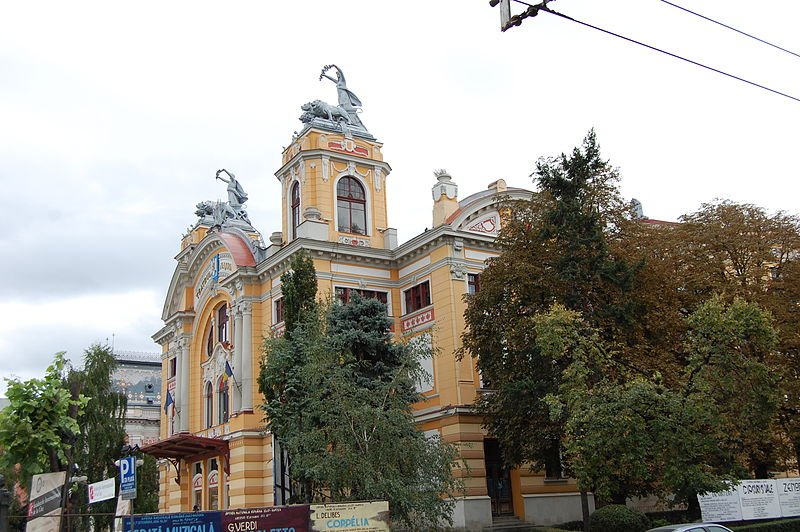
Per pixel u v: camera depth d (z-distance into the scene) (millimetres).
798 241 31453
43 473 16672
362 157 42781
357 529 18656
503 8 13594
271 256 39750
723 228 31891
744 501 26344
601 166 28328
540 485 35375
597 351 22219
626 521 24578
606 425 20234
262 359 30734
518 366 27734
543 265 27969
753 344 22281
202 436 43969
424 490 23281
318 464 22562
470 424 34188
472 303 30062
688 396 20625
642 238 28828
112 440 41281
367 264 39312
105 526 28656
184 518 17234
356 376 26750
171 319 50125
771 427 25141
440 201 37656
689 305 29422
